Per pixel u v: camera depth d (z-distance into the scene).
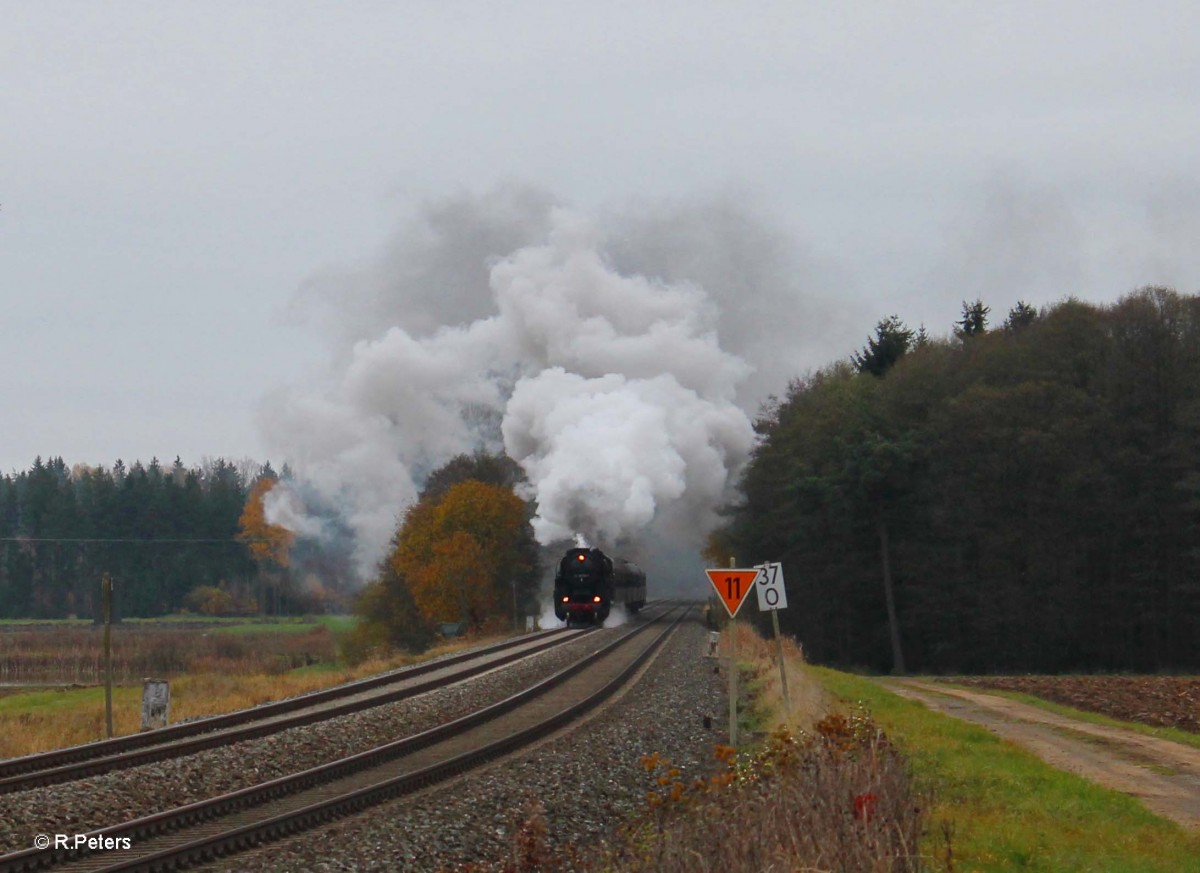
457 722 31.36
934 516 73.56
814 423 82.62
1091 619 69.06
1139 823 16.67
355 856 17.00
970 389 72.19
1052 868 14.00
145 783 21.91
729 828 11.76
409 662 58.88
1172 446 65.19
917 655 80.62
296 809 19.91
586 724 32.75
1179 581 65.94
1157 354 67.31
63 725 36.03
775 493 86.19
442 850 17.89
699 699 38.16
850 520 78.31
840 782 13.34
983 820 16.69
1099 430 67.44
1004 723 30.16
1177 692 39.84
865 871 10.84
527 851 16.05
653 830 15.30
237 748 26.70
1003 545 69.56
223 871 15.87
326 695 39.88
